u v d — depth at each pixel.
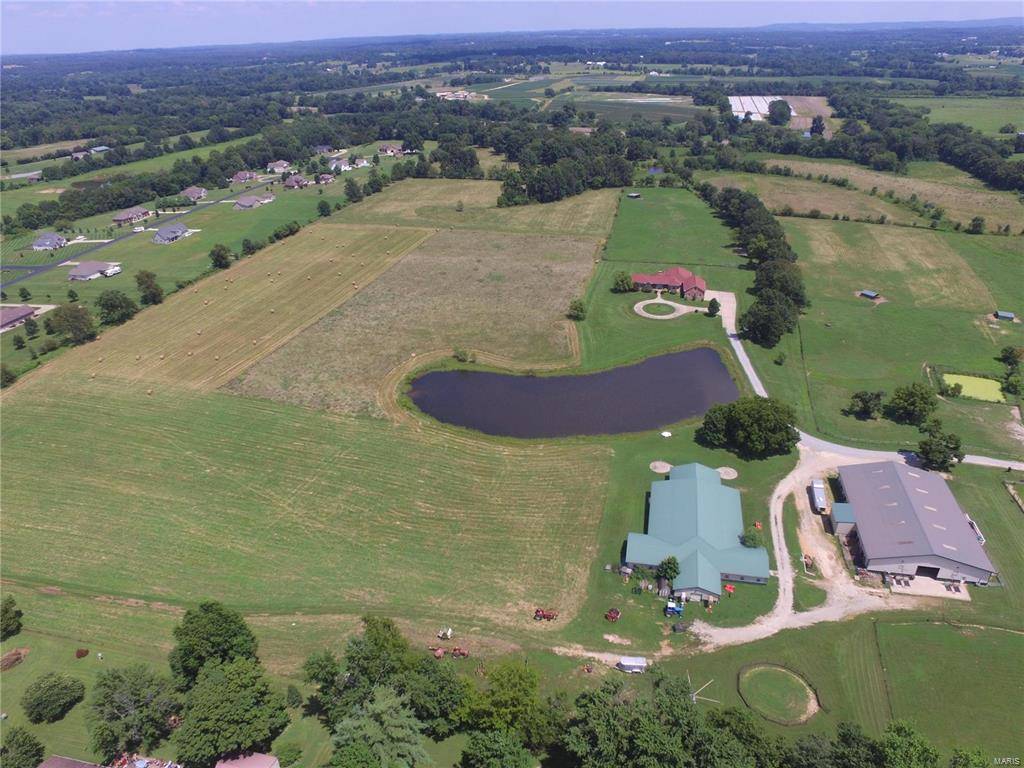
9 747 54.75
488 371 120.75
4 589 74.94
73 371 123.19
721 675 62.88
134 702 56.78
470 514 84.50
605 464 93.56
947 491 82.38
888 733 50.69
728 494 83.69
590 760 49.72
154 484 91.50
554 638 67.06
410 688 56.47
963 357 119.62
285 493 89.00
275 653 65.88
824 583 72.94
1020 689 60.91
